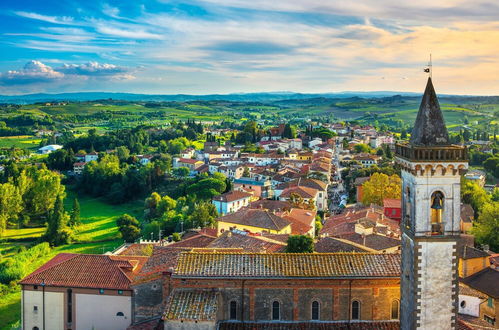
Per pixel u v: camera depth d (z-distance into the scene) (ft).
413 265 171.94
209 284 197.77
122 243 605.31
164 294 221.05
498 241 437.17
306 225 471.62
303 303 198.90
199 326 184.44
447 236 170.09
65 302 262.67
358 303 199.93
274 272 198.18
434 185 169.17
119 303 258.37
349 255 209.67
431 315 172.65
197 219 567.59
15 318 359.05
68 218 653.30
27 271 465.06
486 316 287.69
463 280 317.63
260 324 197.47
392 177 650.84
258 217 448.65
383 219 452.35
